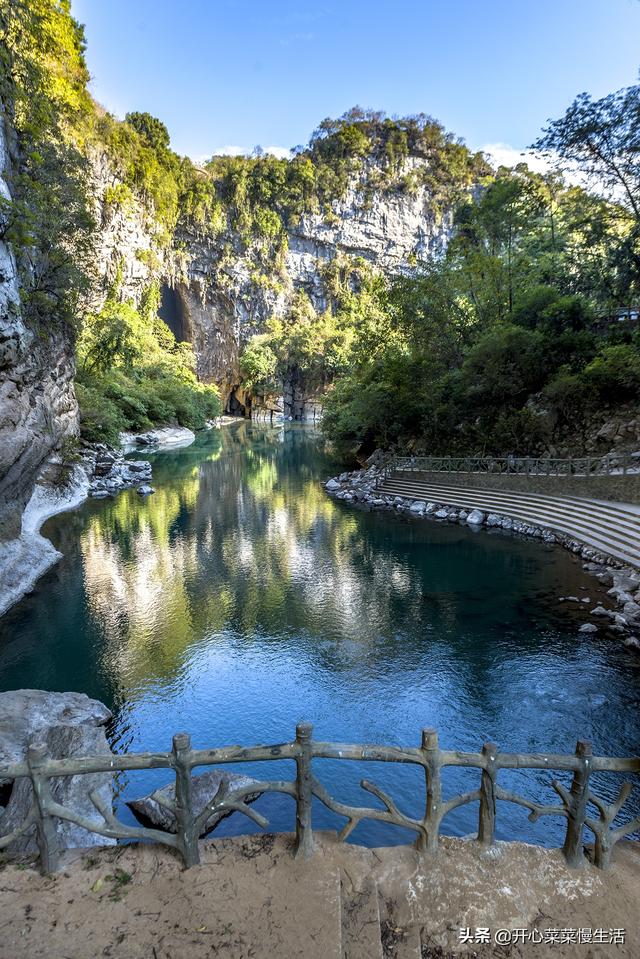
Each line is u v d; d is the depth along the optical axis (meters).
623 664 10.52
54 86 32.00
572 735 8.50
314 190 98.44
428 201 106.00
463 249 36.59
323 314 97.62
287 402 95.50
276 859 3.20
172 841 3.15
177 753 3.09
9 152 19.64
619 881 3.12
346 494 29.02
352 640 12.19
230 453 49.53
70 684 10.38
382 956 2.61
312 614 13.68
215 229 88.19
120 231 65.06
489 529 21.86
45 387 22.72
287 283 97.25
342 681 10.45
